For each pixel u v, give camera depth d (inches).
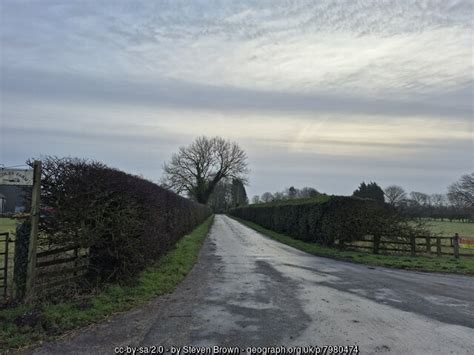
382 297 347.6
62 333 231.0
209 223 1914.4
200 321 262.2
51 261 289.3
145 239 402.6
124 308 288.0
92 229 313.7
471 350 213.9
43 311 254.2
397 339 231.1
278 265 544.7
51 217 289.7
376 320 271.0
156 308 294.8
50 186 291.1
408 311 297.6
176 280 403.9
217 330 243.8
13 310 252.1
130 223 352.8
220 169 2817.4
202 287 380.5
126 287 340.8
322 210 832.3
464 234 1151.0
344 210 767.1
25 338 217.5
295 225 1038.4
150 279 386.6
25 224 276.1
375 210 738.2
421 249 722.2
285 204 1218.0
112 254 332.8
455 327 256.4
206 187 2785.4
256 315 279.1
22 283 272.2
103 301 293.1
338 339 229.9
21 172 276.2
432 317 281.0
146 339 225.8
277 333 239.3
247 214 2448.3
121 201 343.9
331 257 665.6
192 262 547.8
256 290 368.5
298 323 260.8
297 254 695.7
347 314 285.7
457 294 366.6
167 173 2723.9
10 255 497.7
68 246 302.7
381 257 653.3
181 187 2687.0
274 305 309.7
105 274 340.8
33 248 272.2
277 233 1240.2
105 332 236.4
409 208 759.7
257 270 494.6
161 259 511.2
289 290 370.6
